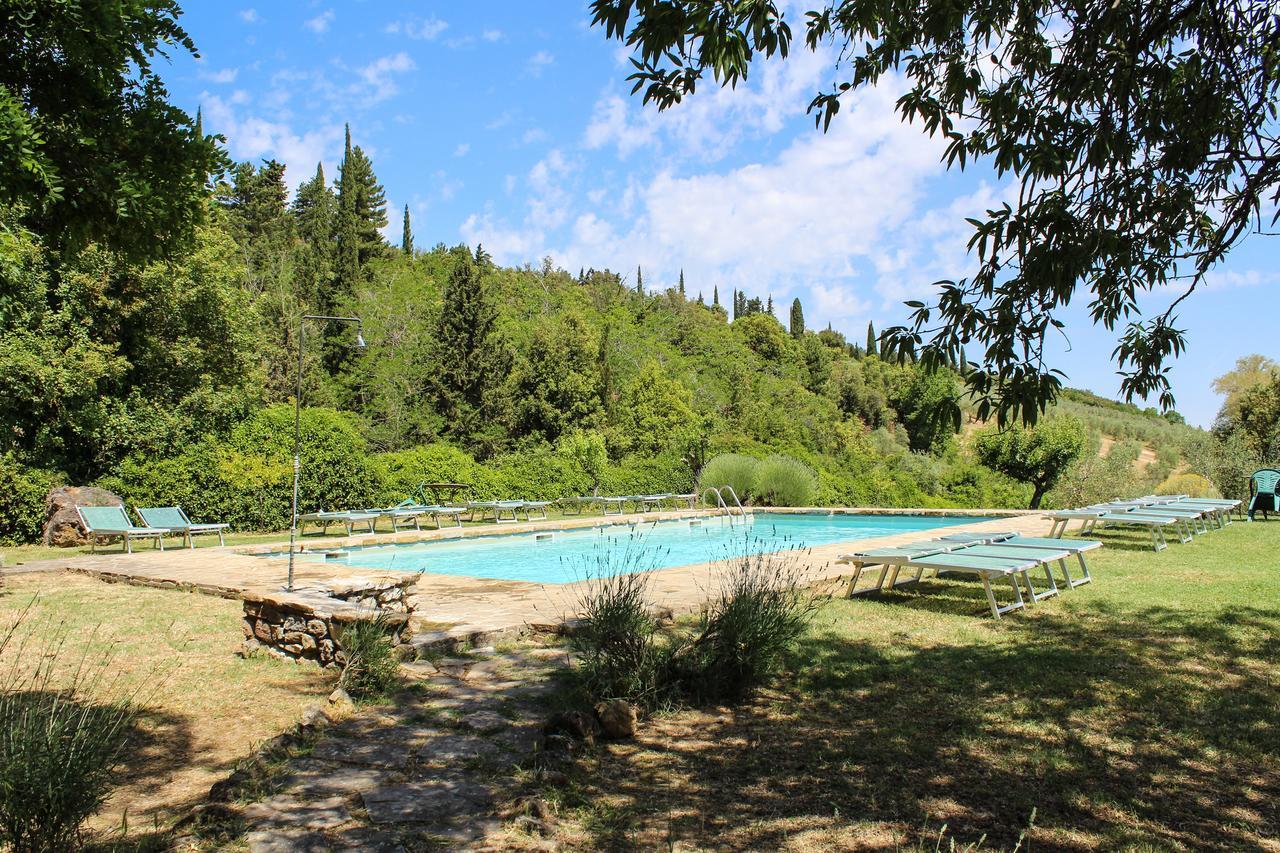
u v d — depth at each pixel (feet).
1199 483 57.93
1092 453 80.94
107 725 9.57
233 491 43.19
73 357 42.27
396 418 94.89
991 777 10.12
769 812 9.14
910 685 14.02
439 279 162.91
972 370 8.70
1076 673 14.48
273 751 10.61
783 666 15.26
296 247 147.84
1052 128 10.02
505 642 17.20
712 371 153.99
